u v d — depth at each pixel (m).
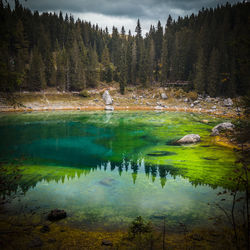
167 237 7.39
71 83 86.31
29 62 83.88
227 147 22.33
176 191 12.09
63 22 126.94
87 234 7.74
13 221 8.47
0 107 64.19
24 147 23.50
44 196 11.34
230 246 5.89
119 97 87.44
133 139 28.41
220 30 83.31
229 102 65.44
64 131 34.53
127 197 11.31
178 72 89.12
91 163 17.91
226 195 11.34
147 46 104.31
